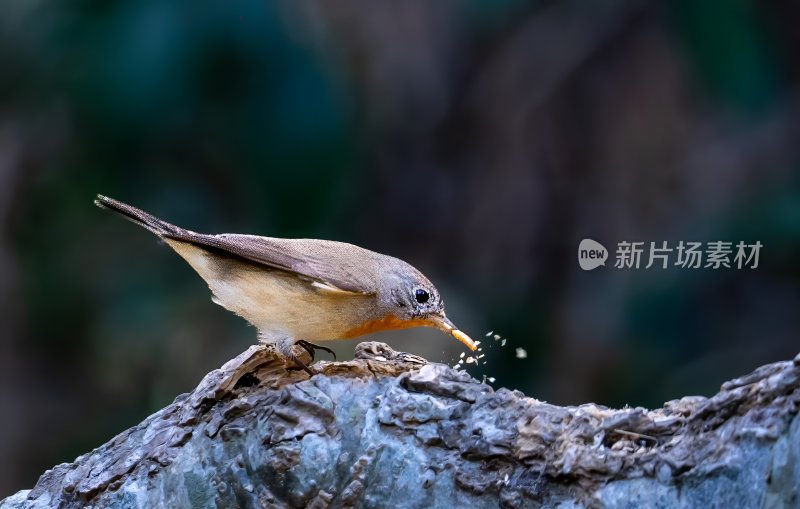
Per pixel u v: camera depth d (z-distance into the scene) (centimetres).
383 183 1586
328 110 1186
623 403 1394
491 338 1490
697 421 499
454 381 562
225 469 575
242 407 583
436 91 1591
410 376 566
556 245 1564
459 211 1593
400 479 546
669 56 1549
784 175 1471
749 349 1362
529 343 1491
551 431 531
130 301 1381
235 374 603
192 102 1158
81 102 1188
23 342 1400
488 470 538
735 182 1485
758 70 1301
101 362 1401
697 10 1291
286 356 642
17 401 1405
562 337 1477
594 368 1434
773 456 465
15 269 1370
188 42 1132
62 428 1419
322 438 562
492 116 1599
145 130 1179
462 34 1593
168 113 1159
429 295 770
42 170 1321
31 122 1296
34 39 1241
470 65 1600
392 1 1565
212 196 1267
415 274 770
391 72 1571
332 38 1371
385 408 557
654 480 495
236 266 730
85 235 1374
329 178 1201
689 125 1545
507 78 1593
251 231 1234
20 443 1403
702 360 1377
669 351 1388
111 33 1152
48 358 1412
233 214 1264
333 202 1217
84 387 1417
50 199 1344
